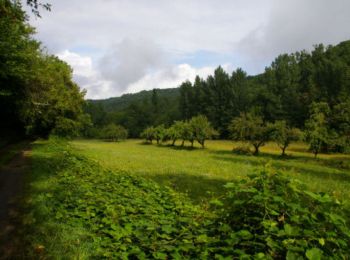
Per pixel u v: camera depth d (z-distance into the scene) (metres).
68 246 6.70
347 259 4.69
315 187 21.45
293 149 66.00
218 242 5.03
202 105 118.44
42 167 17.45
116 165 27.09
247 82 117.62
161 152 51.62
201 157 43.12
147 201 9.51
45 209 9.08
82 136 124.12
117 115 146.00
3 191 11.81
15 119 34.53
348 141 48.16
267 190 4.90
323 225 4.44
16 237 7.30
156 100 150.12
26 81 24.61
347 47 105.31
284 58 112.44
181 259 4.96
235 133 57.12
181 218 6.94
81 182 12.34
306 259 3.95
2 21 17.62
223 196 5.65
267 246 4.38
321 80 91.69
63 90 42.19
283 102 93.56
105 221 7.51
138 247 5.76
